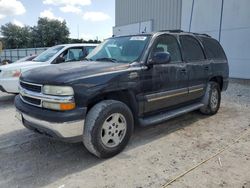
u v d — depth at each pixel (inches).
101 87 135.1
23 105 144.4
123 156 145.8
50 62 291.7
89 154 148.8
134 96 152.7
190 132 186.4
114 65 149.7
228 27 497.7
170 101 180.2
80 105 129.3
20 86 153.5
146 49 163.8
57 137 131.2
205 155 147.0
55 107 127.7
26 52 1288.1
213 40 241.3
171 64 177.3
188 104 205.5
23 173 127.8
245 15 466.0
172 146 160.1
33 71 152.3
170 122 210.1
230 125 203.2
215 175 124.6
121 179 121.6
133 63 155.0
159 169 130.8
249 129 193.5
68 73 134.5
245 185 116.1
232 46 495.2
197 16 557.3
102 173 127.3
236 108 261.7
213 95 228.8
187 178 121.9
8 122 213.6
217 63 230.5
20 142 168.1
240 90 372.2
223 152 151.2
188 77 192.9
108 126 139.9
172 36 188.4
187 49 199.5
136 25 832.9
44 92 132.0
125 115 146.8
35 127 139.5
